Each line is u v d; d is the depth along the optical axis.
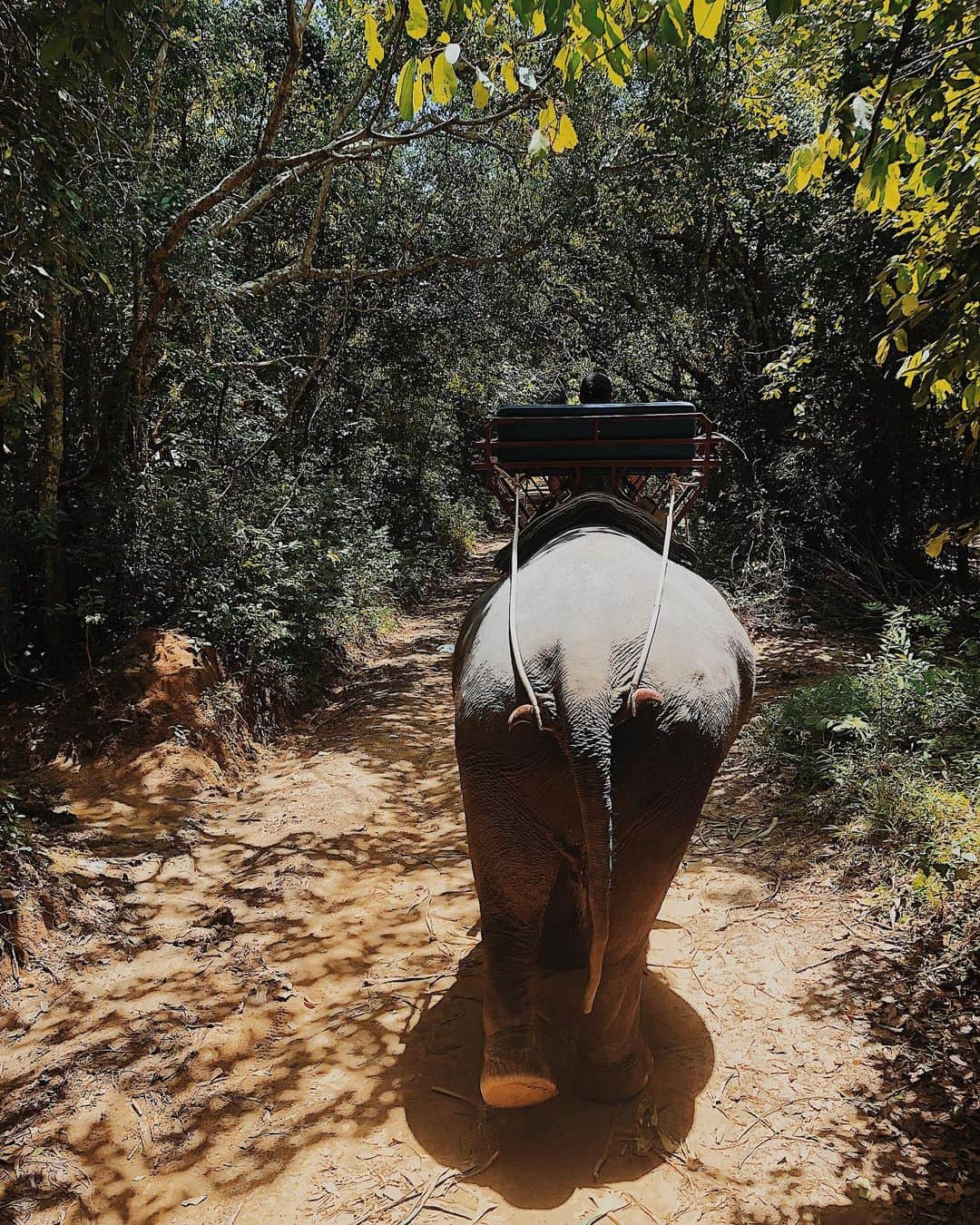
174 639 7.54
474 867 2.97
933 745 5.48
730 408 14.28
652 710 2.62
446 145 14.10
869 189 2.92
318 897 5.01
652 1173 2.96
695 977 4.05
